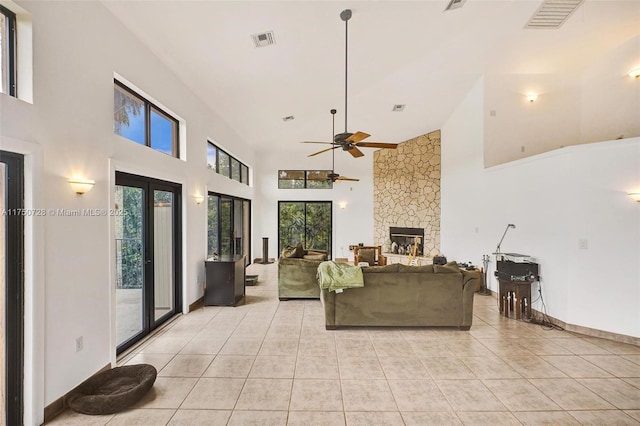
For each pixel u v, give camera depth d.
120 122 3.13
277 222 9.69
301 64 4.21
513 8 3.98
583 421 2.20
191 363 3.00
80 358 2.43
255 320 4.23
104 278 2.71
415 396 2.48
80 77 2.43
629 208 3.50
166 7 2.81
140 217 3.51
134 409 2.29
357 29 3.59
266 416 2.23
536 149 5.70
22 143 1.93
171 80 3.94
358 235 9.70
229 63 3.94
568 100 5.69
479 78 5.72
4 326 1.94
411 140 8.47
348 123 7.29
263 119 6.41
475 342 3.56
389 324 3.92
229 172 7.10
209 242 5.90
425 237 8.09
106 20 2.73
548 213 4.19
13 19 1.98
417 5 3.42
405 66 5.07
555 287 4.09
